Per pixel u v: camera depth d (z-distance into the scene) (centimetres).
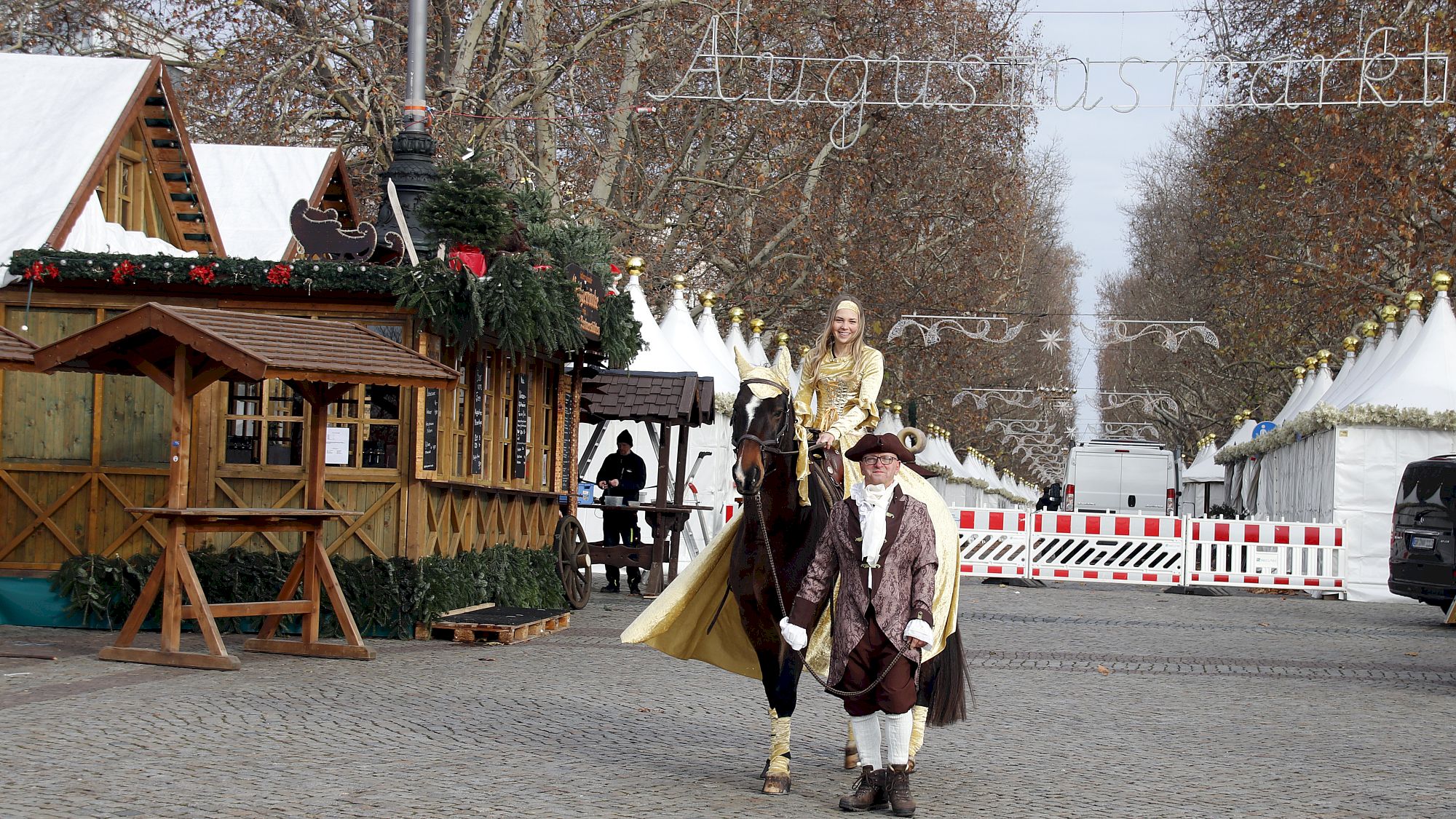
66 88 1769
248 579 1446
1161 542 2772
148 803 726
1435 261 3738
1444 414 2677
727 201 4075
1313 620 2195
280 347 1194
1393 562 2264
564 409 1936
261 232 2067
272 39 3119
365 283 1445
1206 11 4031
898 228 4491
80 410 1497
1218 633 1905
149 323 1161
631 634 838
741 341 3353
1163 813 786
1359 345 3709
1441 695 1328
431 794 772
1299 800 831
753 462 782
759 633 827
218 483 1460
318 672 1214
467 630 1462
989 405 7312
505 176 3050
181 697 1055
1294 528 2731
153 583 1233
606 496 2169
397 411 1470
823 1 3769
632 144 3744
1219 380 6228
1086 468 4084
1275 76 3822
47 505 1491
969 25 4194
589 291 1797
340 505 1469
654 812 750
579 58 3212
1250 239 4450
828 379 876
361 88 3050
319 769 824
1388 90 3362
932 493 862
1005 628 1880
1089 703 1209
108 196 1739
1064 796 826
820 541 795
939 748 976
